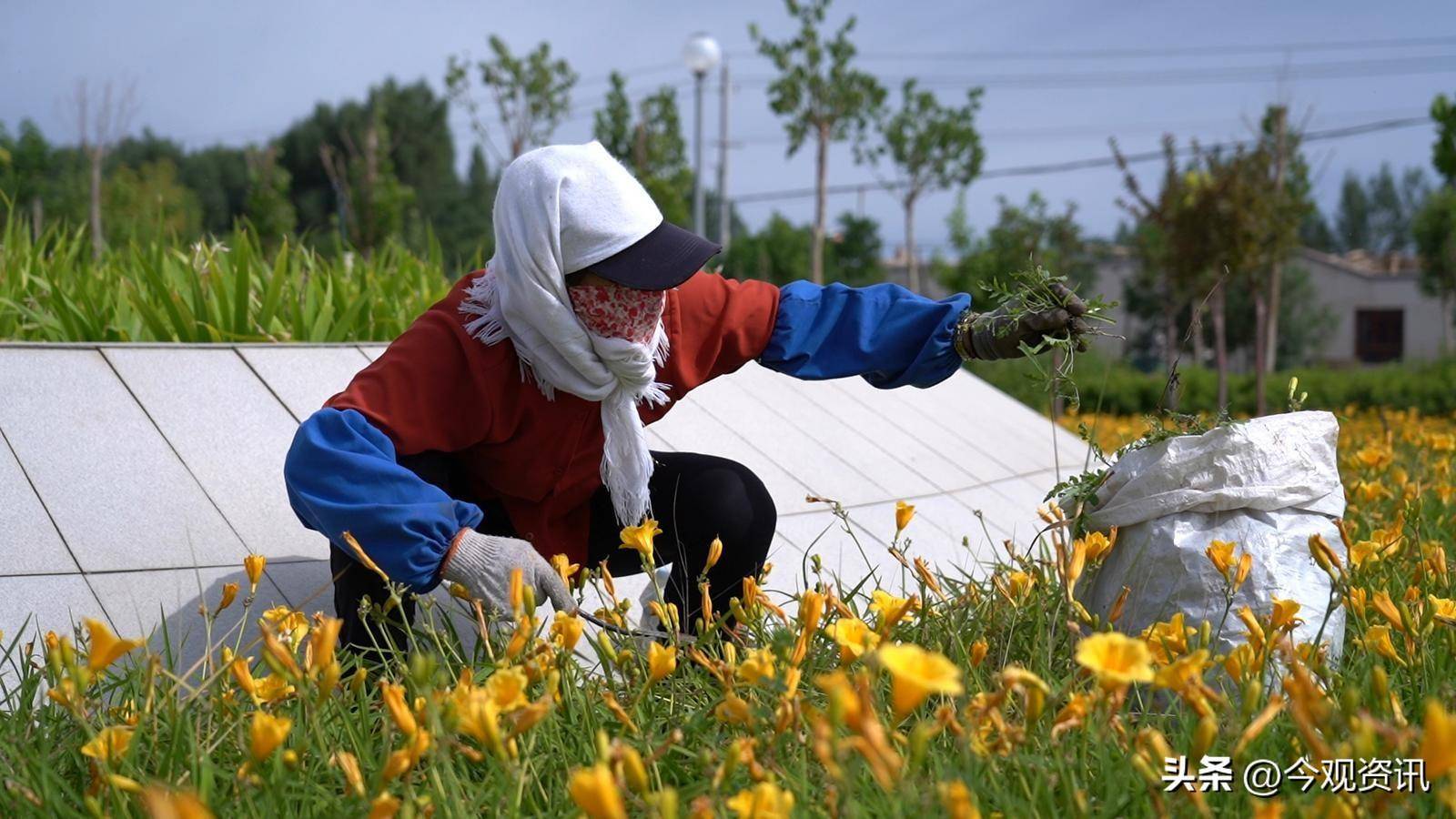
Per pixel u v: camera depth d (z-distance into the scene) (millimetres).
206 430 3461
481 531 2734
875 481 4363
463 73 19656
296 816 1757
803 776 1591
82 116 17734
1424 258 32906
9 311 4473
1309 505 2459
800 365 2734
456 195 44844
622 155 21438
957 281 23984
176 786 1705
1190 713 2043
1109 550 2357
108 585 2855
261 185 20672
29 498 3025
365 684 2125
